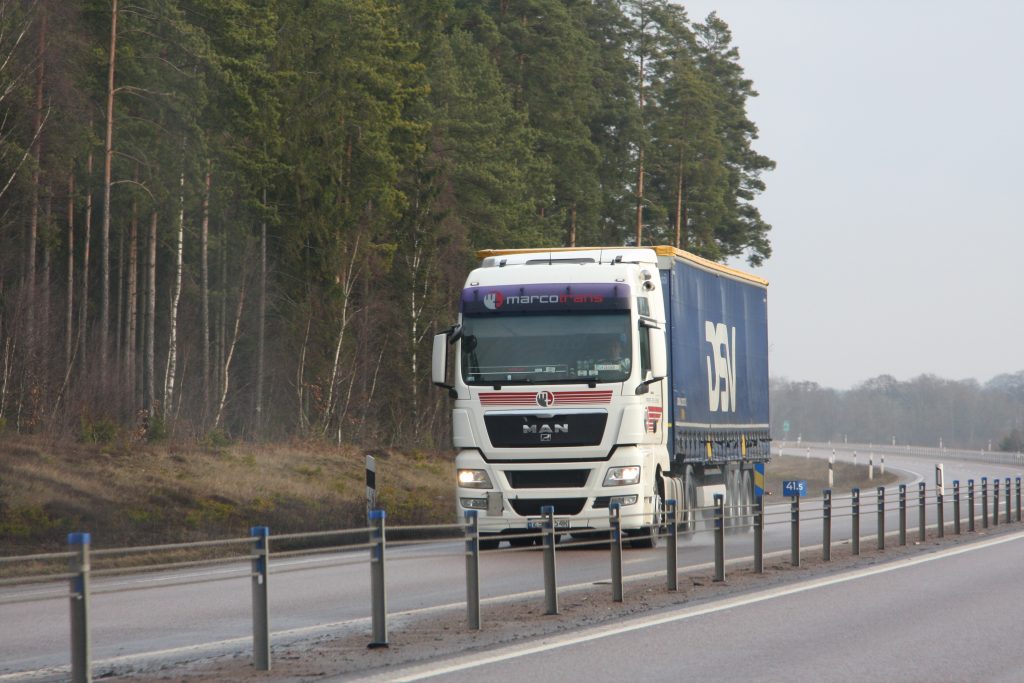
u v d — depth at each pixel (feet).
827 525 183.11
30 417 312.71
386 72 505.25
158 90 394.52
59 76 369.91
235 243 481.05
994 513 269.85
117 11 365.40
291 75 465.47
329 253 483.10
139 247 499.92
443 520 276.82
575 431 182.19
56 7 366.63
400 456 401.49
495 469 183.83
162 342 485.15
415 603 132.46
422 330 522.47
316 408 462.19
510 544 209.46
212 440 345.31
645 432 185.26
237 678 85.30
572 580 154.71
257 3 474.08
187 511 237.45
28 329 328.29
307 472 318.45
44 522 206.18
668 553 141.69
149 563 186.50
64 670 90.07
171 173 399.44
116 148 395.14
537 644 100.58
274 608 129.08
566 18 638.12
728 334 242.99
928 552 198.49
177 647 101.14
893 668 90.68
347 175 495.41
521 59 633.20
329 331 479.00
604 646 100.17
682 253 212.64
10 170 366.63
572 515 182.70
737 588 144.56
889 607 127.24
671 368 206.18
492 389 184.24
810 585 148.05
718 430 232.94
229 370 482.28
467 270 536.42
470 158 547.08
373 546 99.55
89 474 255.29
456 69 552.41
